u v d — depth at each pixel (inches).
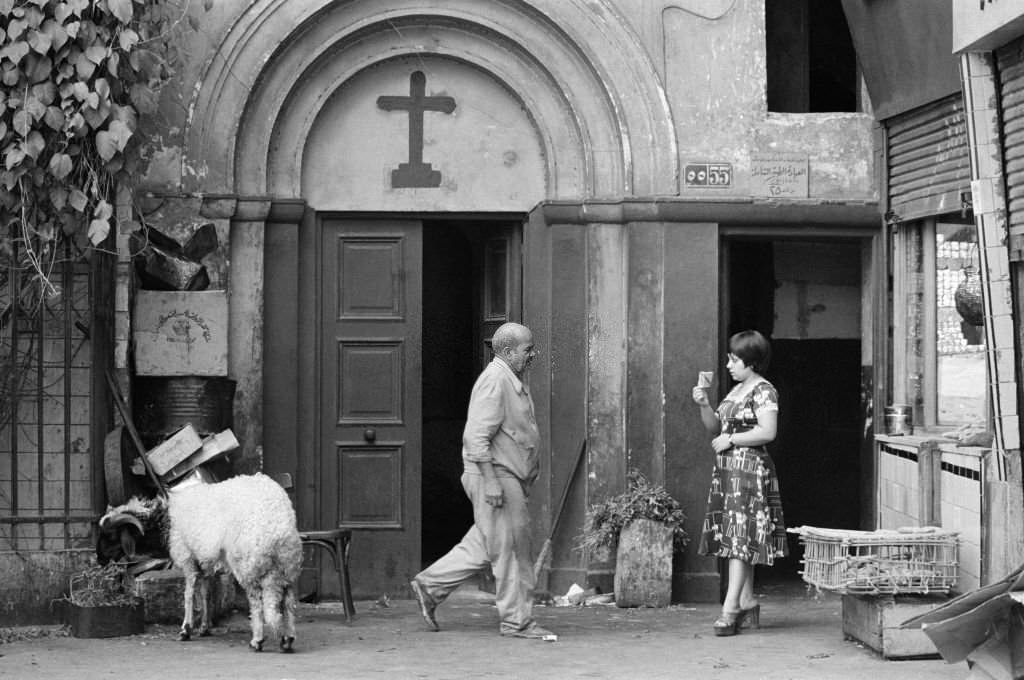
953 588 383.2
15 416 409.7
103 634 393.4
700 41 474.3
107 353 429.7
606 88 469.7
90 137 400.2
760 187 474.3
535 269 482.3
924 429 449.1
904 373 458.3
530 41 474.0
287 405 469.1
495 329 502.6
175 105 451.8
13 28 387.9
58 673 343.9
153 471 420.2
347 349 482.9
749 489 396.8
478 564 407.2
